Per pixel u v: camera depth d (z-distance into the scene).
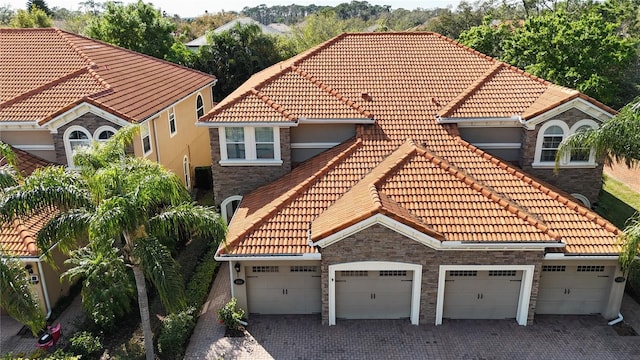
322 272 18.53
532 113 22.48
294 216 19.58
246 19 79.50
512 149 24.33
